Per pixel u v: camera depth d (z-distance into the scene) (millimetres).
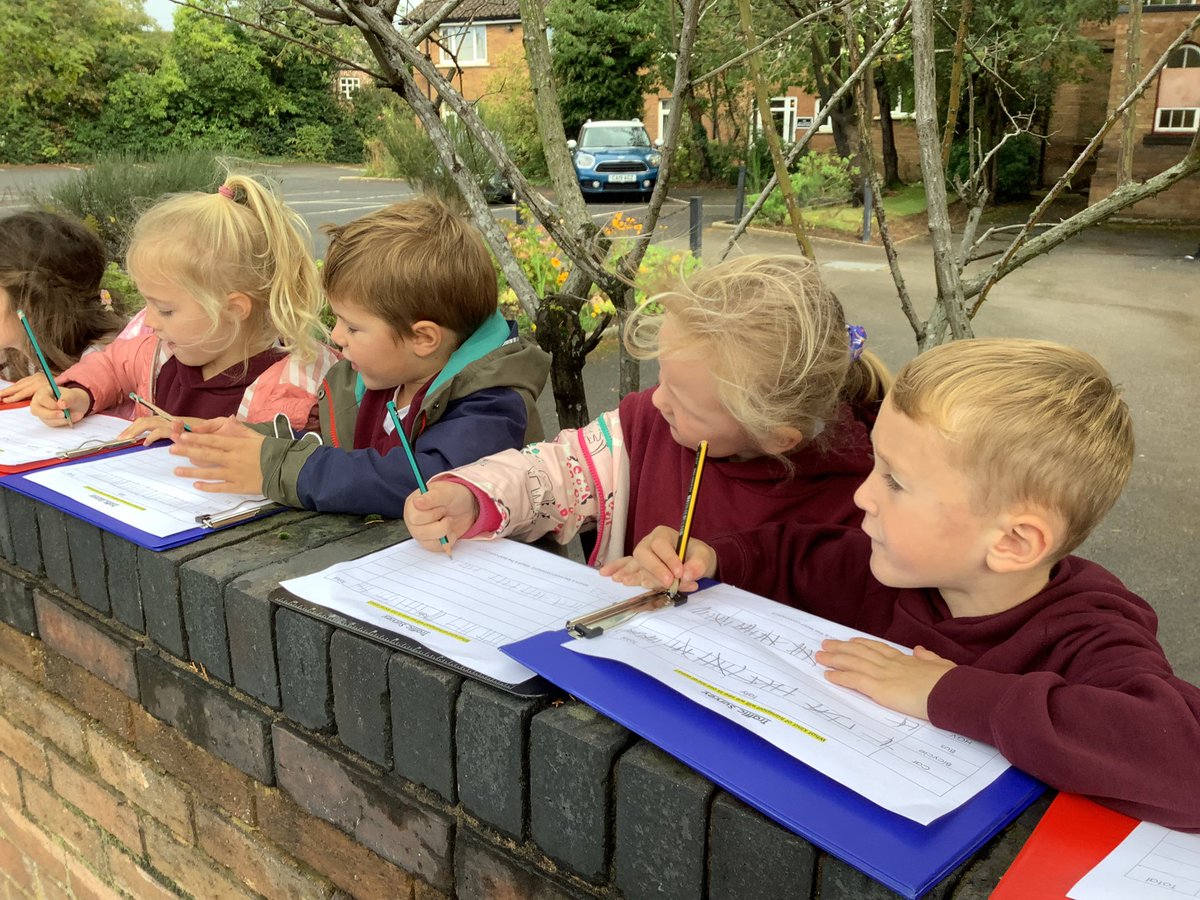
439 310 1541
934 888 704
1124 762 746
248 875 1292
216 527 1333
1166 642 3412
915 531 954
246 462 1410
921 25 1273
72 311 2338
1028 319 8320
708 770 782
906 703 870
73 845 1644
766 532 1304
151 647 1346
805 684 902
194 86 27203
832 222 12688
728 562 1256
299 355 1925
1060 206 15141
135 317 2240
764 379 1217
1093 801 772
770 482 1394
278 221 1881
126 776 1455
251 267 1841
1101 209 1437
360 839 1111
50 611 1479
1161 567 3932
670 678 889
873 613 1198
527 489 1384
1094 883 682
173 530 1307
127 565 1318
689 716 856
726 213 14570
